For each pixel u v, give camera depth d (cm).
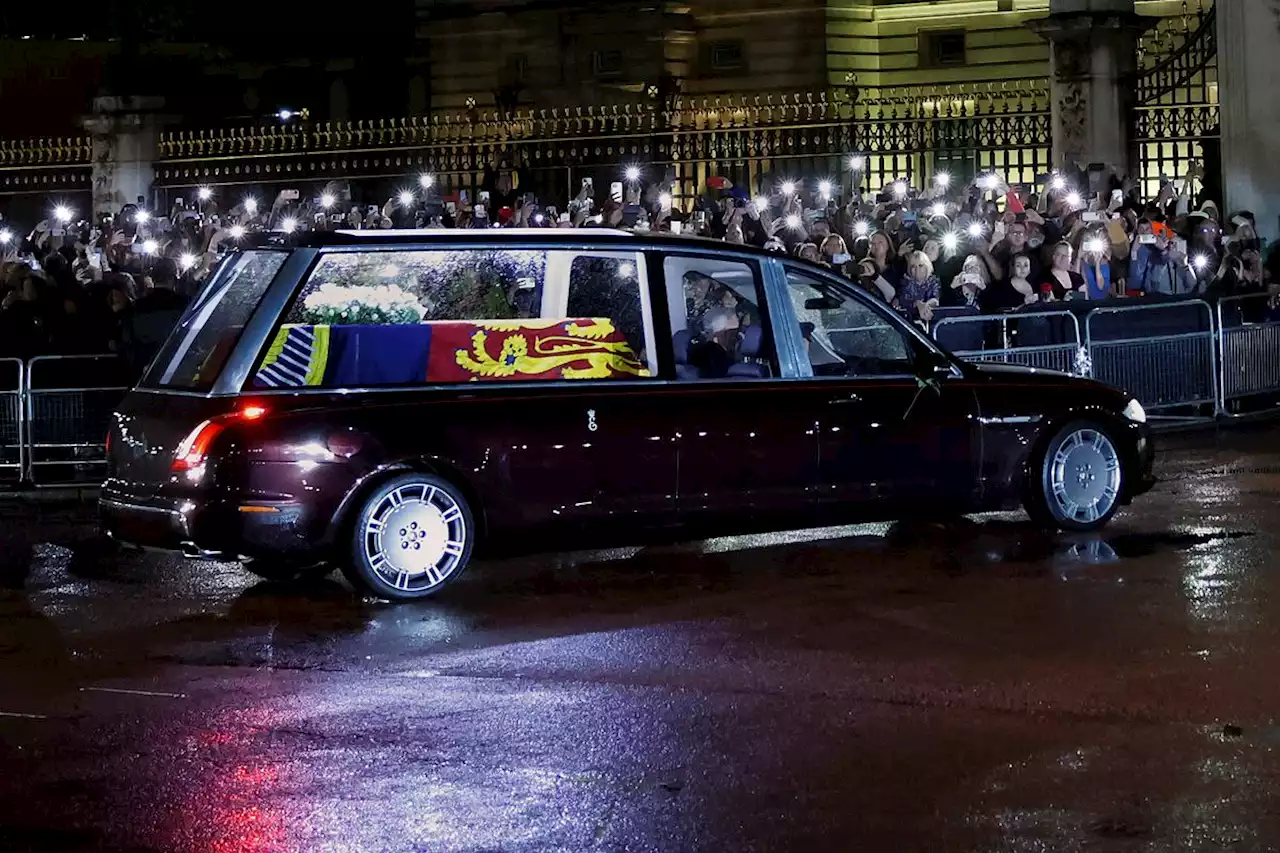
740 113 4334
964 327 1652
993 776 689
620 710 789
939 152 2861
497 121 3089
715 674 844
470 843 633
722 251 1098
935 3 4528
